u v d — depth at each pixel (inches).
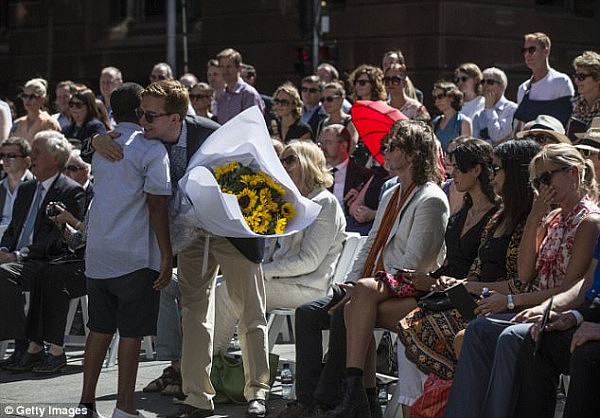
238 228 306.7
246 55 1018.1
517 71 916.0
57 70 1183.6
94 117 534.9
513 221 290.5
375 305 295.0
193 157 312.7
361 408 289.9
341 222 353.7
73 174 418.0
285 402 341.1
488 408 252.7
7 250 403.9
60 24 1179.3
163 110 296.2
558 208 291.4
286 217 318.3
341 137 441.1
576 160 274.8
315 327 310.7
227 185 313.9
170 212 308.5
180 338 346.6
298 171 350.0
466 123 492.1
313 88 581.0
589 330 242.2
